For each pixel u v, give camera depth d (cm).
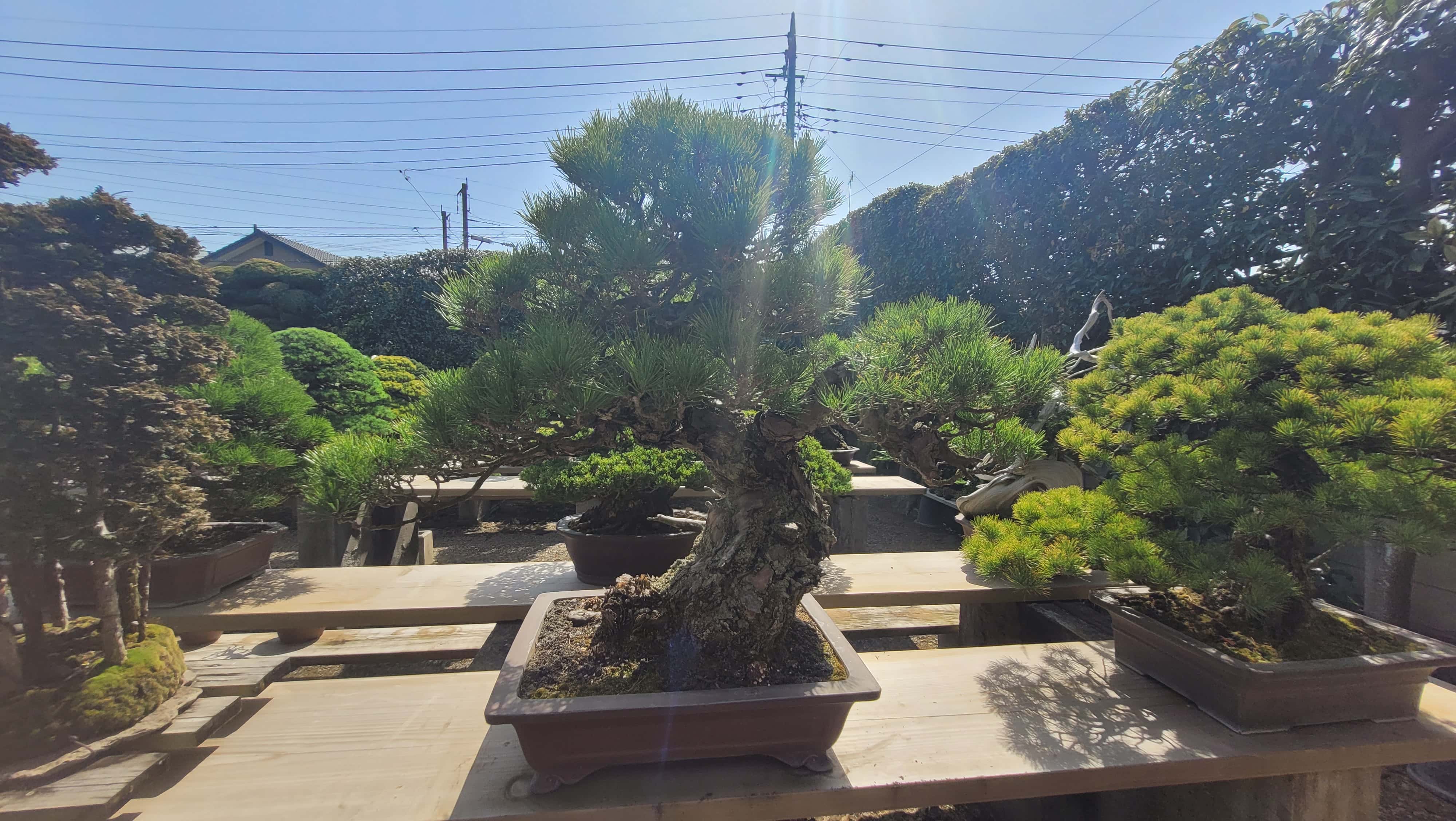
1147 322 175
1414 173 212
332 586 192
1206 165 277
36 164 115
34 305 103
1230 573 125
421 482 335
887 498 588
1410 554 200
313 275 743
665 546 215
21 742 102
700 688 111
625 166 123
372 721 130
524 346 120
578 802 104
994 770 114
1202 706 134
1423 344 129
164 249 133
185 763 115
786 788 108
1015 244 391
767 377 109
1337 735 126
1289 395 126
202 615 166
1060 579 193
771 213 127
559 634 136
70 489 113
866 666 117
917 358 121
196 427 127
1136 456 144
